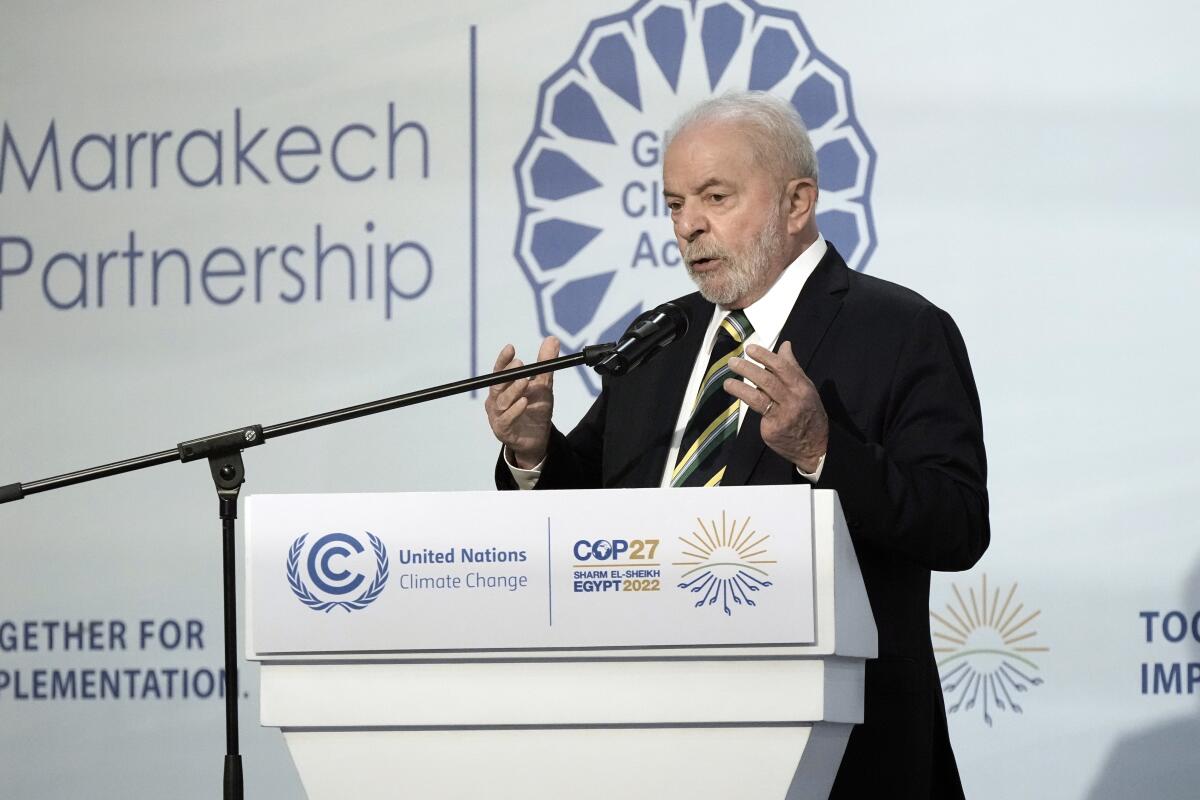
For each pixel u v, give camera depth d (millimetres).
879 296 7398
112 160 11805
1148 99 11102
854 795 6500
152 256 11742
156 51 11812
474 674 5461
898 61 11281
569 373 11391
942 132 11227
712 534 5316
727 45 11438
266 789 11320
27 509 11617
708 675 5367
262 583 5461
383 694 5488
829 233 11258
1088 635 10906
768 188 7383
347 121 11672
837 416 7109
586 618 5320
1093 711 10867
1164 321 11016
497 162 11562
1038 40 11195
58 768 11453
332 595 5426
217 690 11430
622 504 5355
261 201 11703
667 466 7512
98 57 11844
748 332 7496
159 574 11539
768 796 5355
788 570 5273
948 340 7305
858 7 11344
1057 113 11148
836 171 11281
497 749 5496
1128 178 11078
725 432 7184
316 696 5516
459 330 11516
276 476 11539
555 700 5418
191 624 11492
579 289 11453
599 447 8281
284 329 11633
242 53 11758
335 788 5570
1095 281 11062
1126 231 11070
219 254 11703
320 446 11547
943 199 11195
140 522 11586
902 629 6766
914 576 6922
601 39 11547
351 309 11602
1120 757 10828
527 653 5383
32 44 11891
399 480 11500
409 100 11641
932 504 6383
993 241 11148
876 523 6254
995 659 10945
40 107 11859
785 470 6902
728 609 5277
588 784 5453
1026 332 11086
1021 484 11008
